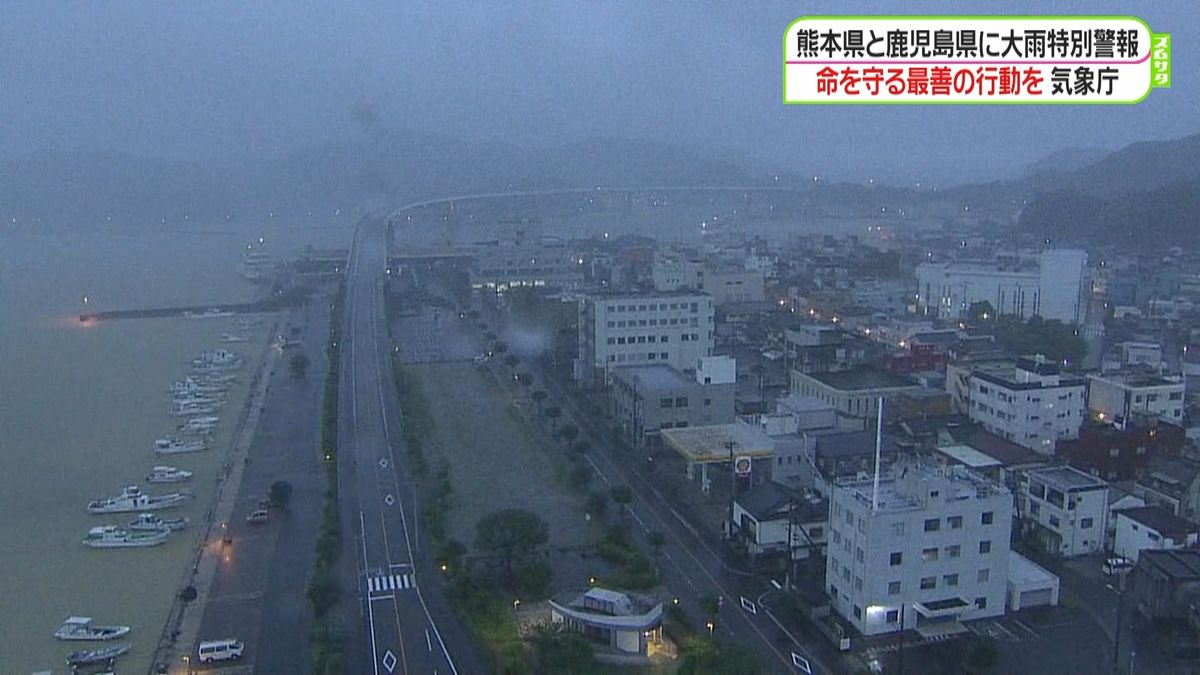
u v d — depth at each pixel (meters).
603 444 102.75
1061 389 92.31
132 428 114.12
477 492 88.00
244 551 75.50
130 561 74.75
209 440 107.44
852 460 82.44
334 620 63.16
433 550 74.75
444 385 130.38
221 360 147.38
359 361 146.38
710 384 102.31
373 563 72.50
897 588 59.97
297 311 196.50
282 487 84.69
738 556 72.19
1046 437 91.69
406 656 58.34
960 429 93.19
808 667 55.91
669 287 184.38
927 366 120.12
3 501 88.94
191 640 61.03
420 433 107.00
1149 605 60.91
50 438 110.06
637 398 101.94
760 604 64.62
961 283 171.25
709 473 91.12
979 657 53.31
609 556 72.56
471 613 63.25
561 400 122.12
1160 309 160.25
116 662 58.50
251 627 62.69
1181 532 67.25
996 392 95.31
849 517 61.72
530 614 63.19
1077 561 70.88
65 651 60.28
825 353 122.12
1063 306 159.12
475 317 183.50
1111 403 98.69
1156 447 86.56
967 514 60.69
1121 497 74.38
